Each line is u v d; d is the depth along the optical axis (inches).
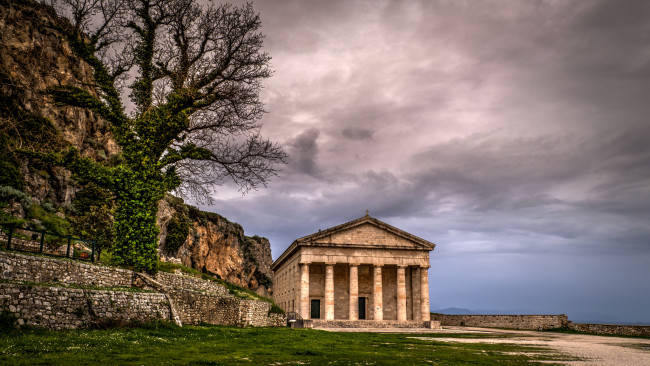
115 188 1235.2
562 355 872.3
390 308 2684.5
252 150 1435.8
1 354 495.2
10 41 1892.2
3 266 762.8
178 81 1352.1
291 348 770.8
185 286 1460.4
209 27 1382.9
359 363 602.5
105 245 1635.1
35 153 1184.2
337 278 2689.5
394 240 2536.9
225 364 528.7
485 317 2561.5
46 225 1480.1
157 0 1349.7
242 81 1406.3
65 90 1253.1
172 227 3250.5
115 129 1286.9
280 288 3250.5
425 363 638.5
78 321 773.9
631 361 780.6
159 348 657.6
